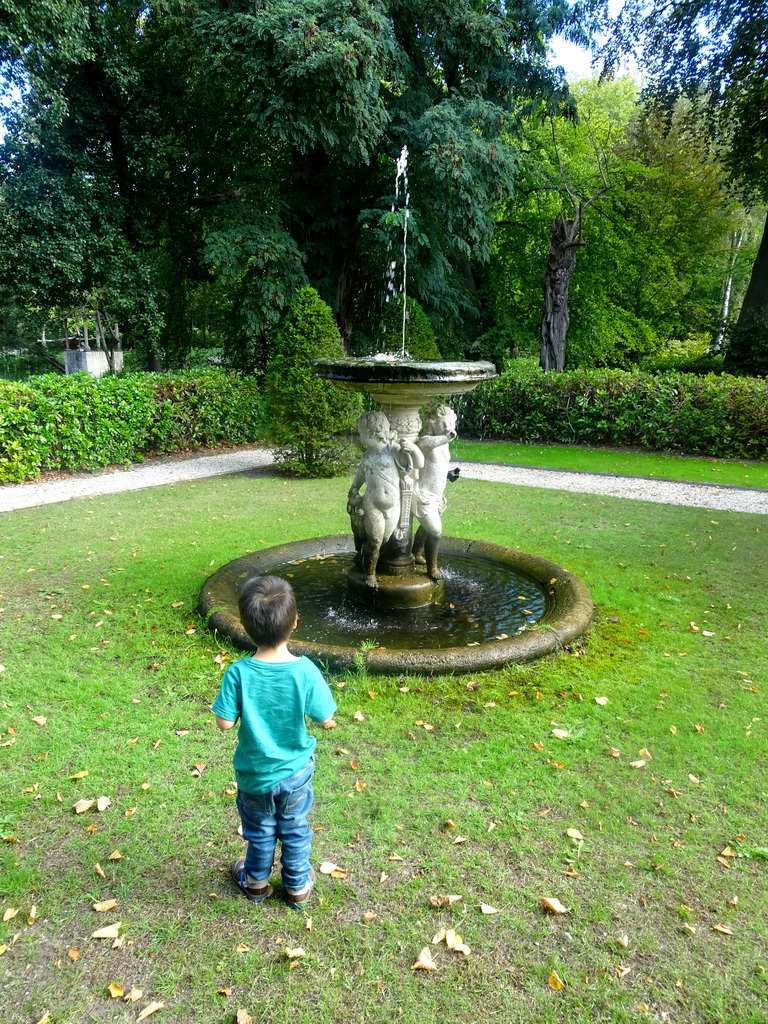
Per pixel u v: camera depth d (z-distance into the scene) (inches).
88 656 171.2
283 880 93.7
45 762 127.2
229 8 501.7
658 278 951.0
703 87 791.1
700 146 937.5
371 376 170.2
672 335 1064.8
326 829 109.3
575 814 113.1
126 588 219.3
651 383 529.0
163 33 596.1
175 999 80.2
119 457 453.4
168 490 381.7
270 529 294.0
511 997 80.4
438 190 572.1
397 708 144.9
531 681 157.2
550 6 641.0
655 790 119.6
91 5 531.5
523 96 673.0
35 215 533.0
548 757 128.7
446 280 727.7
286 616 88.4
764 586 224.8
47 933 90.0
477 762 126.6
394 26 571.8
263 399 450.9
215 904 94.3
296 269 565.3
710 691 154.6
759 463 477.7
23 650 175.8
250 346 660.7
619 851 104.6
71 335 1270.9
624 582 227.1
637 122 1031.6
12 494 372.8
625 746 132.3
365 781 121.4
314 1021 77.4
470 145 542.0
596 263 861.2
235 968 84.3
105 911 93.3
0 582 227.5
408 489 197.6
